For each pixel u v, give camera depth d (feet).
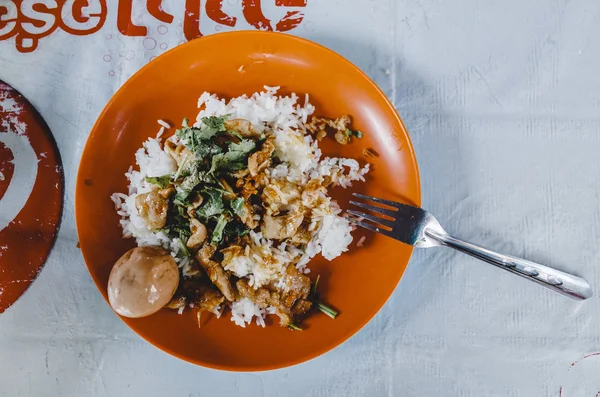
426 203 1.79
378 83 1.82
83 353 1.74
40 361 1.73
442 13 1.85
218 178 1.66
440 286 1.77
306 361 1.69
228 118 1.69
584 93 1.82
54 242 1.76
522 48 1.84
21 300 1.74
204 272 1.69
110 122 1.71
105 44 1.82
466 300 1.76
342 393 1.74
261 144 1.69
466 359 1.75
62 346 1.74
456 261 1.77
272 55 1.74
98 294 1.76
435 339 1.75
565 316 1.76
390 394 1.74
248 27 1.82
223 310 1.70
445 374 1.74
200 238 1.64
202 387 1.74
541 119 1.82
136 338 1.75
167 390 1.73
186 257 1.67
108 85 1.82
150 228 1.66
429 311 1.76
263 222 1.69
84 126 1.80
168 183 1.66
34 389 1.73
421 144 1.81
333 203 1.73
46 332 1.74
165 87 1.74
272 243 1.71
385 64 1.83
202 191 1.65
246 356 1.67
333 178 1.73
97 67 1.82
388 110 1.71
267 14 1.83
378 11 1.84
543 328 1.76
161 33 1.82
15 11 1.82
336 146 1.76
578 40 1.84
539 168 1.81
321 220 1.71
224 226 1.65
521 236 1.79
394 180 1.73
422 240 1.65
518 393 1.74
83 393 1.73
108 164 1.72
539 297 1.77
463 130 1.82
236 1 1.83
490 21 1.85
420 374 1.74
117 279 1.56
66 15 1.82
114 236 1.71
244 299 1.68
